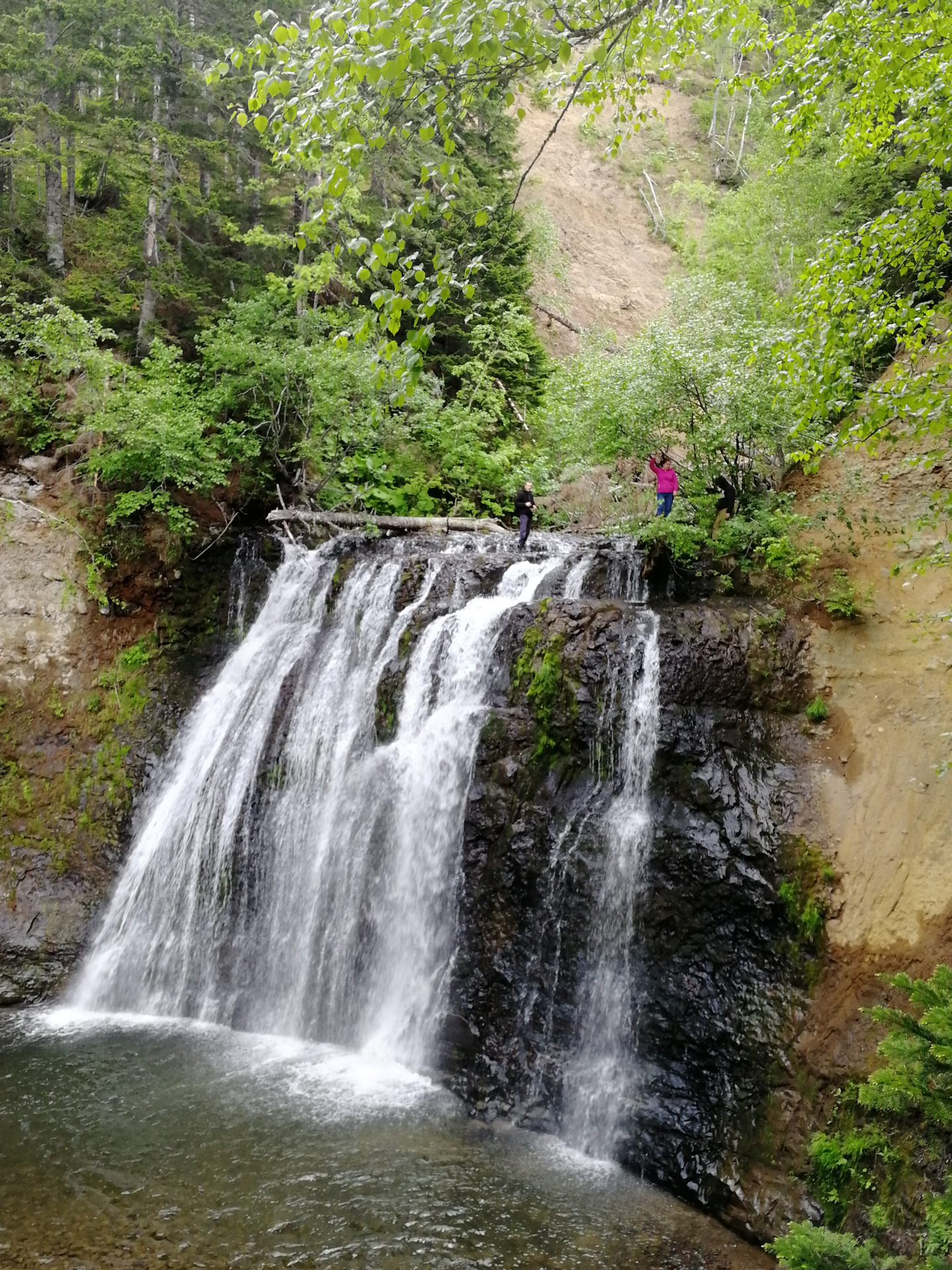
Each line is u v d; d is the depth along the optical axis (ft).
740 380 39.37
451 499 66.69
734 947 29.48
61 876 45.75
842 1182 23.61
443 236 70.59
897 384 24.76
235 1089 31.91
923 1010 24.41
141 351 63.41
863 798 29.89
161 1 70.69
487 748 36.78
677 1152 27.04
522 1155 28.25
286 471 60.44
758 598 37.32
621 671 35.19
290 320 60.23
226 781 45.83
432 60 19.90
